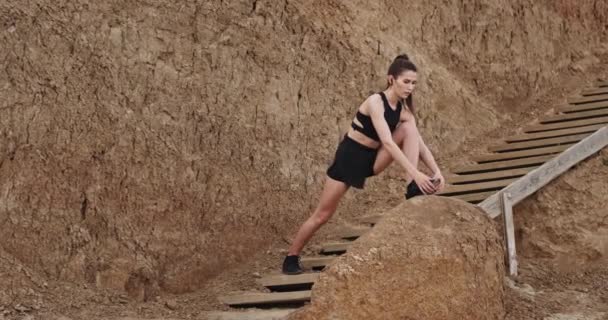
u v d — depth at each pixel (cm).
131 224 696
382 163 620
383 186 851
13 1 727
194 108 773
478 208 618
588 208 801
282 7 870
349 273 562
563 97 1036
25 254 647
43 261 650
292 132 827
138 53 765
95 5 763
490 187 772
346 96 876
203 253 723
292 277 645
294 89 844
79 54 736
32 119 691
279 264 738
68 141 697
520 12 1048
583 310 704
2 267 625
